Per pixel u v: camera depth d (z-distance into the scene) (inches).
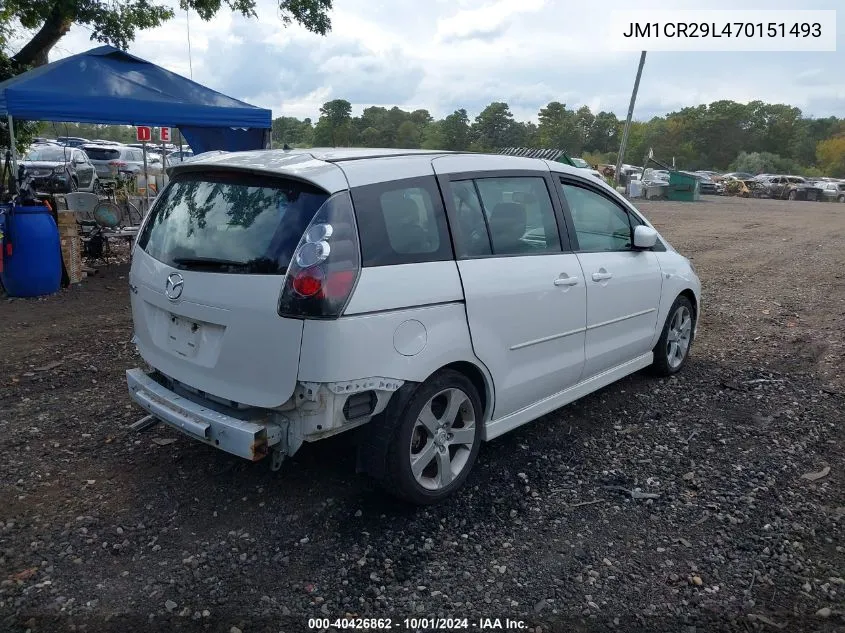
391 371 127.2
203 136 466.9
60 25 531.5
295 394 122.3
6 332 268.5
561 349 169.8
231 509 141.0
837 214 1165.1
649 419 193.6
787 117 4515.3
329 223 122.1
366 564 124.3
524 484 155.2
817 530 139.2
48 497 144.3
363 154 141.3
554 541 133.5
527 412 164.2
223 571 121.4
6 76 516.1
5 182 435.2
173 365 140.6
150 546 128.2
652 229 211.3
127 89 374.0
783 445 178.2
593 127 4254.4
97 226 415.8
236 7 597.3
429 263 135.7
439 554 128.1
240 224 130.2
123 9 567.2
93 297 335.3
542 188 170.7
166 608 111.9
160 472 155.8
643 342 206.5
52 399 199.2
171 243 142.3
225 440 125.7
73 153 807.1
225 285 127.6
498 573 123.2
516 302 152.1
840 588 121.3
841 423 193.5
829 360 251.8
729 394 214.8
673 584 121.6
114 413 189.3
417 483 137.3
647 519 142.0
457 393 142.8
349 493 147.9
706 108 4483.3
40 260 328.5
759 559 129.2
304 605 113.6
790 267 494.9
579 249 177.8
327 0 605.0
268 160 136.3
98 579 118.6
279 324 120.9
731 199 1669.5
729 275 454.6
